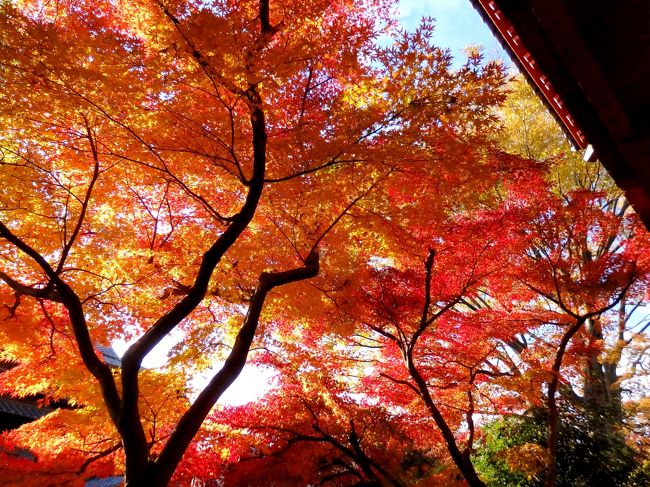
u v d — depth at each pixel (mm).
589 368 11672
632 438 11875
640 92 3627
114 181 6043
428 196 6242
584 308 9180
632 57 3387
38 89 4430
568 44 3150
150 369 6555
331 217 6598
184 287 6598
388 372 8758
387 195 6301
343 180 6027
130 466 4156
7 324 5824
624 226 8391
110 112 4852
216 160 5527
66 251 5301
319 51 4672
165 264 6504
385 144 5367
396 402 8633
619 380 12312
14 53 4070
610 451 9695
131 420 4293
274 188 6070
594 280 8148
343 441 8875
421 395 7691
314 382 8086
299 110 5594
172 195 6551
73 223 6113
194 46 4172
